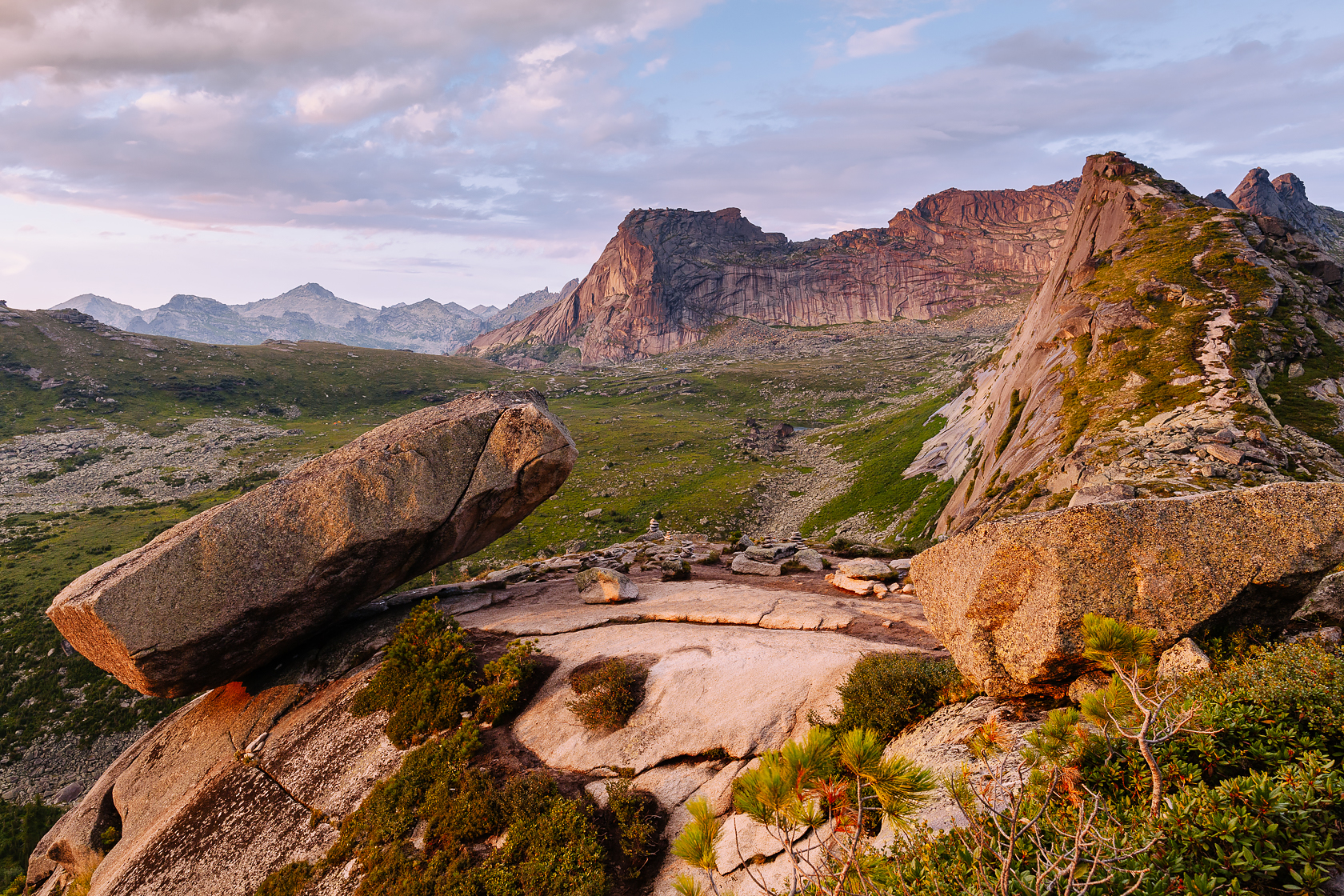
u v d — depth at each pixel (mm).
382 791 15055
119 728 76625
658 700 15242
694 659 16562
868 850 7922
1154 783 5480
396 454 21500
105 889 17234
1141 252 83750
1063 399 63406
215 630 19047
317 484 20609
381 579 22125
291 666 22734
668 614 20828
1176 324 63281
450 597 26250
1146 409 51094
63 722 77062
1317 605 8789
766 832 10672
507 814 13133
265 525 19875
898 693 12062
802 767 4789
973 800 7117
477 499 22266
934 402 173500
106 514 164000
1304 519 9188
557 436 23250
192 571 18859
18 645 91188
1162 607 8938
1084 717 6238
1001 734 9125
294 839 15562
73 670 85250
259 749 19250
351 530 20359
